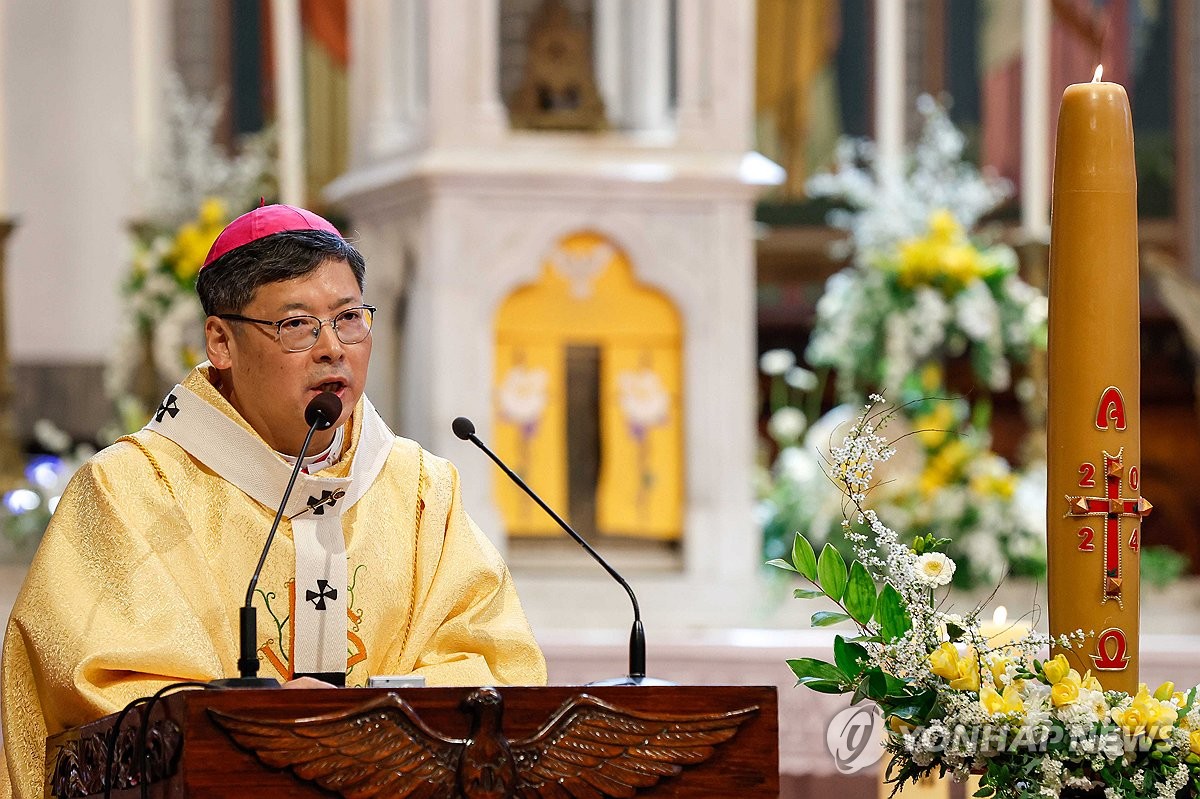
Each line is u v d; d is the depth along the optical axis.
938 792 8.19
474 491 12.62
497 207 12.73
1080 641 4.67
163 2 19.47
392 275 13.30
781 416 14.54
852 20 20.47
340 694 4.10
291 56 17.14
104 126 19.23
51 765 5.02
